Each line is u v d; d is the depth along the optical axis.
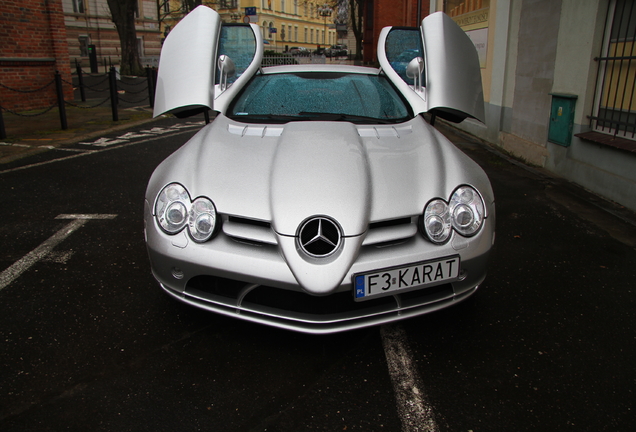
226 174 2.26
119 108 11.59
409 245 2.10
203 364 2.10
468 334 2.35
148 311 2.52
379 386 1.97
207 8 3.26
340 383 1.98
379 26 22.16
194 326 2.38
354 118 2.94
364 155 2.37
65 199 4.41
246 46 3.37
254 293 2.15
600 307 2.63
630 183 4.28
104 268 3.02
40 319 2.43
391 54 3.34
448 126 9.60
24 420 1.75
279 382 1.99
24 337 2.27
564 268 3.12
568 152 5.38
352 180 2.15
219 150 2.46
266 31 63.72
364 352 2.19
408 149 2.49
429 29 3.18
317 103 3.08
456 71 3.04
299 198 2.06
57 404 1.84
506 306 2.63
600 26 4.80
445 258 2.11
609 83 4.75
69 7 31.31
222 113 2.96
